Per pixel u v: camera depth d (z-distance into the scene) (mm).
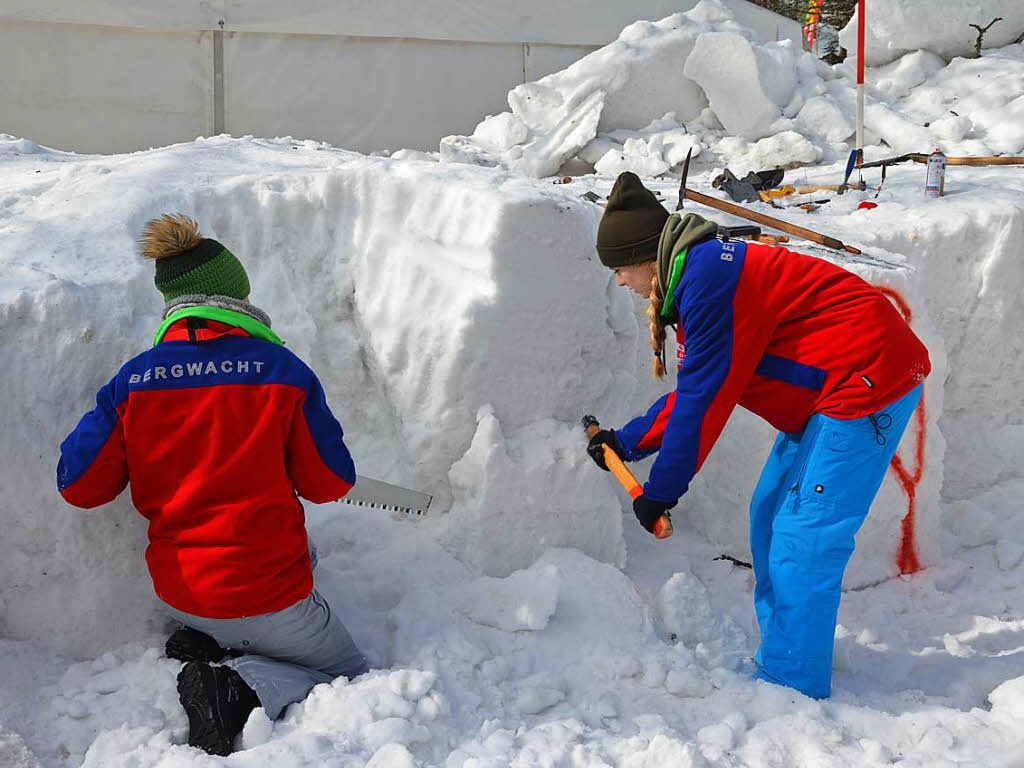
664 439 2498
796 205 5367
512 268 3051
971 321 4453
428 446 3092
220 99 8484
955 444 4418
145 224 3115
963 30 7895
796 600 2572
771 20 9320
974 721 2477
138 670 2455
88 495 2346
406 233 3221
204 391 2334
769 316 2445
